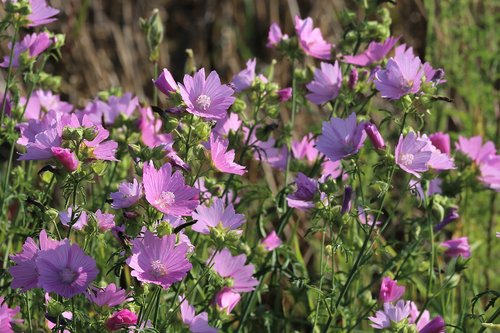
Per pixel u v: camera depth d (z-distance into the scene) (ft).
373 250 5.98
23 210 5.96
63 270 4.88
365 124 5.50
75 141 4.97
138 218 4.95
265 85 6.06
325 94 6.13
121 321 4.95
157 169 5.31
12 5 5.76
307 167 6.32
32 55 6.03
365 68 6.28
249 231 6.89
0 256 6.31
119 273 5.07
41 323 5.64
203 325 5.38
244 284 5.55
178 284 5.56
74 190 5.02
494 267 7.50
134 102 6.36
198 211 5.32
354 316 6.22
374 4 6.22
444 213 6.10
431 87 5.43
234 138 6.02
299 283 5.86
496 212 7.63
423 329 5.57
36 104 6.46
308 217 7.85
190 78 5.21
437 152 5.73
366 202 5.78
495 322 6.73
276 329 6.41
